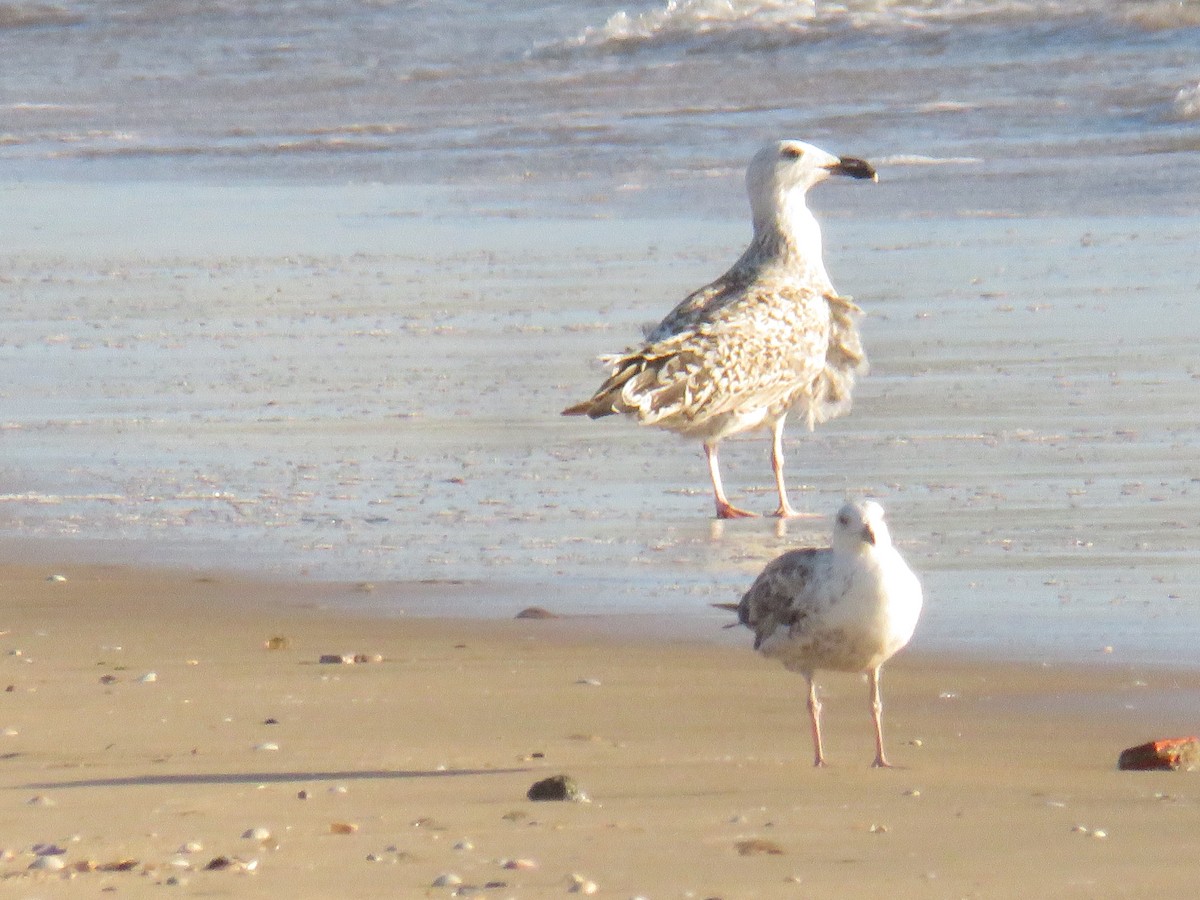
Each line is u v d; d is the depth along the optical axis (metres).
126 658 11.34
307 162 39.69
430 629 11.93
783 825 7.72
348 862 7.19
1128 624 11.62
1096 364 19.38
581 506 15.28
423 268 27.05
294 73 52.75
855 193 31.50
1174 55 41.19
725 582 12.96
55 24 63.44
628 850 7.36
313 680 10.74
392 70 51.38
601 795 8.29
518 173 36.44
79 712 10.06
